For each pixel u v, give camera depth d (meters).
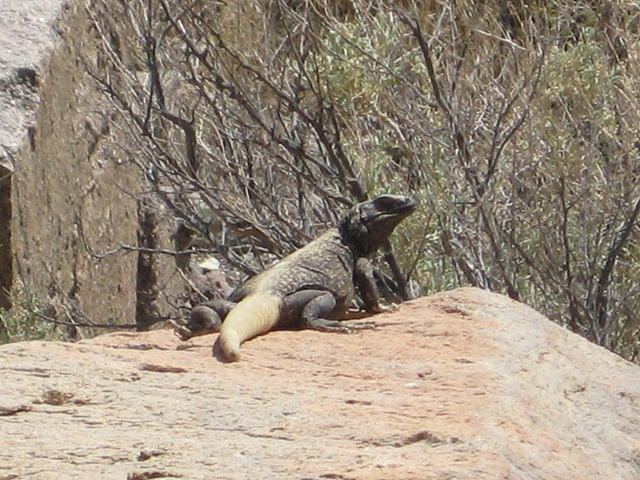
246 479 6.03
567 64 13.00
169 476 6.11
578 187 12.90
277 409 6.95
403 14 12.95
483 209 12.17
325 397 7.16
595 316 12.05
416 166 13.01
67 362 7.69
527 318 8.67
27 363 7.64
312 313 8.91
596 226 12.81
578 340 8.56
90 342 8.34
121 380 7.46
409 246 12.63
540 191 12.98
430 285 12.73
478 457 6.16
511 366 7.75
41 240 13.07
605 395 7.79
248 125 13.61
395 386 7.34
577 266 12.63
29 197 12.75
